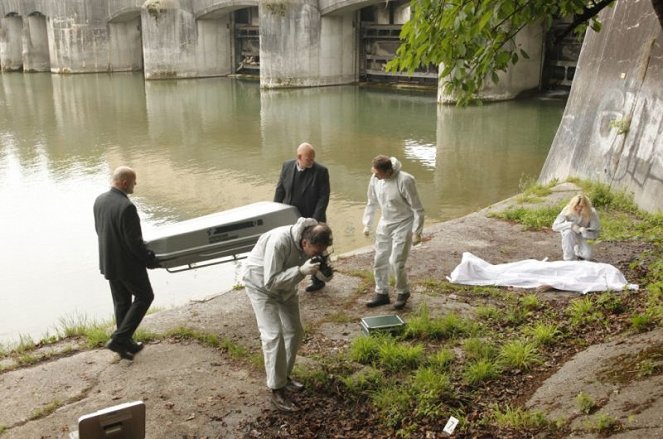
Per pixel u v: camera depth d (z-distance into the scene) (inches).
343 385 223.9
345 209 595.5
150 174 754.2
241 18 2175.2
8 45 2568.9
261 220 280.2
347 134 1002.7
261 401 217.8
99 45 2385.6
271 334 207.3
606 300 278.5
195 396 221.9
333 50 1777.8
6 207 616.1
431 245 395.2
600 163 537.6
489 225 439.2
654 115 464.8
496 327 268.7
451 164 784.9
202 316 291.1
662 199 423.5
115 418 134.0
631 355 212.1
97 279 437.1
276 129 1060.5
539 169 754.8
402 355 236.7
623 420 175.3
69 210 606.5
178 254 265.7
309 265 195.0
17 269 454.9
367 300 307.3
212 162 818.8
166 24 2033.7
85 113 1280.8
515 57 246.8
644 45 506.3
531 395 208.4
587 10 245.8
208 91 1697.8
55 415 212.2
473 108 1269.7
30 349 270.1
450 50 246.7
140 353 255.9
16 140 983.0
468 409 205.0
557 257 368.5
